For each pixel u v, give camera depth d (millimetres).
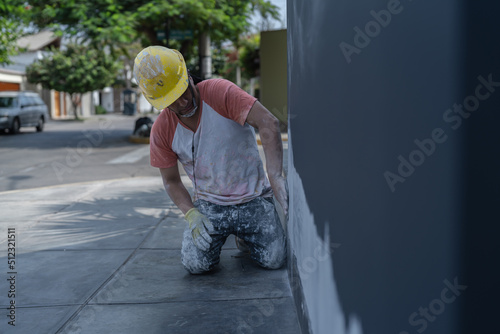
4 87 32750
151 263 3172
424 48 668
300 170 1916
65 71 32031
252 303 2469
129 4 13453
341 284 1171
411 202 722
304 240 1841
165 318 2312
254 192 2891
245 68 20547
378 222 874
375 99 884
